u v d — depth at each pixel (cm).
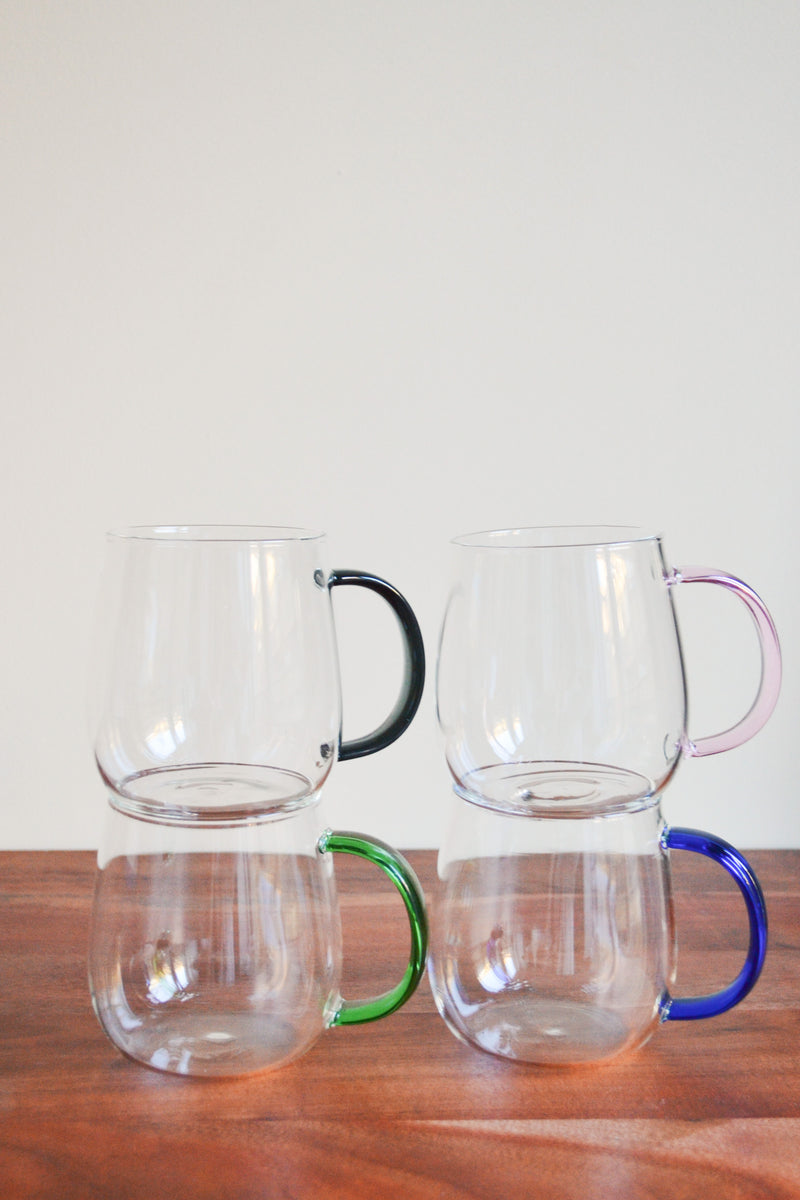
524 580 52
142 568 51
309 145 93
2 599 97
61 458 95
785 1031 63
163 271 94
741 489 97
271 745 52
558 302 94
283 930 54
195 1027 54
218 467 96
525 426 96
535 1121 54
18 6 91
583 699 52
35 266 93
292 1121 54
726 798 102
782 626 99
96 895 56
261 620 51
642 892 56
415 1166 50
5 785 100
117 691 52
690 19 92
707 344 95
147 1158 51
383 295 94
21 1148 51
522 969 56
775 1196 49
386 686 99
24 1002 65
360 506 96
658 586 54
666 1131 53
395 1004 56
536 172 93
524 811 55
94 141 92
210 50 92
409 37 92
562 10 92
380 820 101
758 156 93
